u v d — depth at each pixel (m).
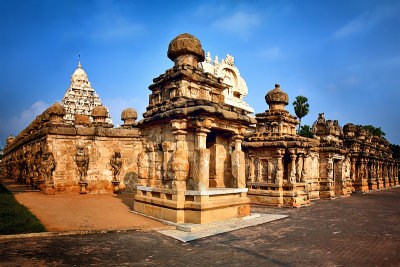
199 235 9.29
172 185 10.93
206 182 10.73
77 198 16.55
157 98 13.48
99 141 19.86
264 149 19.88
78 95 47.12
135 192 20.33
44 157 18.05
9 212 10.84
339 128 29.56
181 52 12.54
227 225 11.01
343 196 27.09
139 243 8.29
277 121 20.62
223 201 11.23
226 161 13.08
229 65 26.69
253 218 12.85
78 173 19.02
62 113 19.27
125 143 20.55
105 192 19.64
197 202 10.38
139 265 6.56
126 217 11.70
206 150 10.80
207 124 10.84
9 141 42.22
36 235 8.36
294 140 19.38
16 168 31.62
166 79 12.48
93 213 12.16
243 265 6.85
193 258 7.21
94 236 8.77
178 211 10.52
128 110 25.70
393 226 12.22
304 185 20.06
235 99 26.42
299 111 49.97
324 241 9.39
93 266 6.31
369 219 14.02
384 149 44.62
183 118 11.04
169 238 8.97
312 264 7.05
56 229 9.16
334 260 7.38
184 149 11.20
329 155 25.33
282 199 18.72
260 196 19.44
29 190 19.86
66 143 18.86
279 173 18.98
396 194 31.05
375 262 7.25
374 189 36.31
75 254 7.01
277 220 13.23
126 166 20.39
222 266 6.73
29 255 6.69
